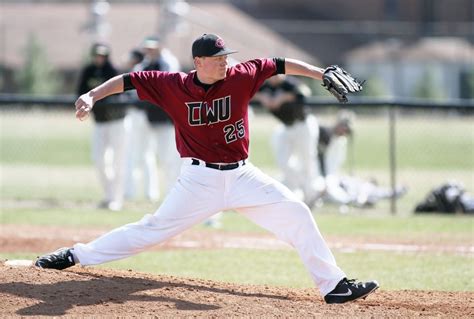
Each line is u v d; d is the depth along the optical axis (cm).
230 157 2203
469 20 19950
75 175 6406
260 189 2216
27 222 4034
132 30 15988
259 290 2389
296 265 3103
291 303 2162
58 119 11088
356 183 4906
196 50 2120
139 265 3048
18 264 2416
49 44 16125
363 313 2084
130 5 18200
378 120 12100
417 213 4675
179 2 8100
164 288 2227
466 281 2809
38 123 10556
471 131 10631
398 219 4388
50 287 2153
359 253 3372
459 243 3628
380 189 4944
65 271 2333
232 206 2231
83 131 9831
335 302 2200
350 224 4184
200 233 3856
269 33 18200
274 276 2880
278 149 4794
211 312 2036
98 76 4625
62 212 4428
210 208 2228
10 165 7012
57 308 2016
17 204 4781
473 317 2117
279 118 4725
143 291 2183
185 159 2236
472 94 16200
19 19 16738
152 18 16388
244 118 2208
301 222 2206
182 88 2170
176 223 2244
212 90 2156
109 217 4241
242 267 3050
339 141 5059
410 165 7425
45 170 6706
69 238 3531
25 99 4688
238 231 3947
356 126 11262
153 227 2256
